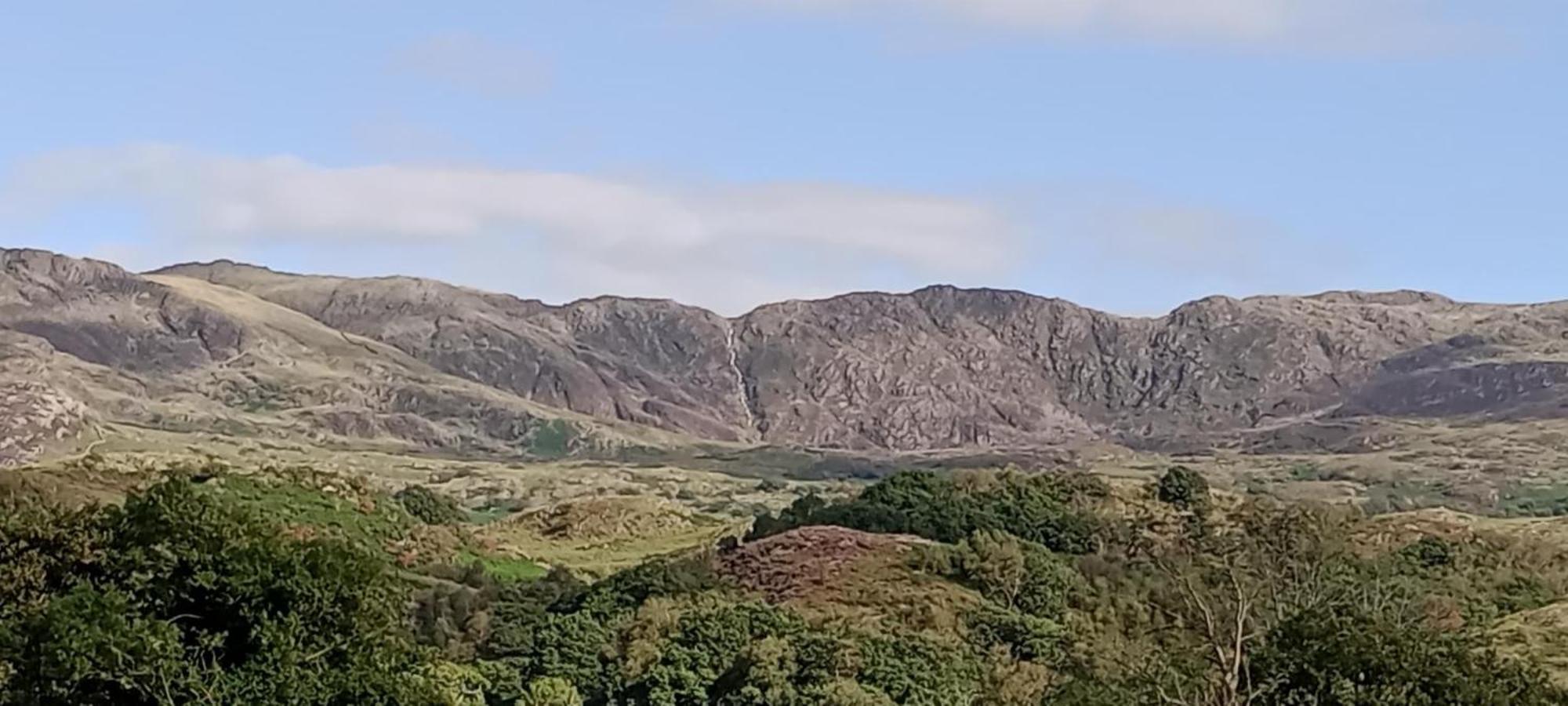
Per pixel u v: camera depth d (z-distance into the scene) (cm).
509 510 17825
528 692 6209
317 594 2861
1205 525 8725
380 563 3097
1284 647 3206
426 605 7369
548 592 7719
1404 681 3098
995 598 6912
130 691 2720
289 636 2816
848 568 7244
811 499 9569
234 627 2847
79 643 2631
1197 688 3266
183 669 2720
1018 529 8406
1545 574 7650
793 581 7125
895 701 5538
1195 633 4575
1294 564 6656
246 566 2831
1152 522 8900
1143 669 3500
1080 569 7606
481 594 7656
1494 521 11088
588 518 11406
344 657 2908
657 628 6400
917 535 8306
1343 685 3069
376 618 2981
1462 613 6034
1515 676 3262
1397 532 8494
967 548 7262
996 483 9375
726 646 6159
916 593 6762
